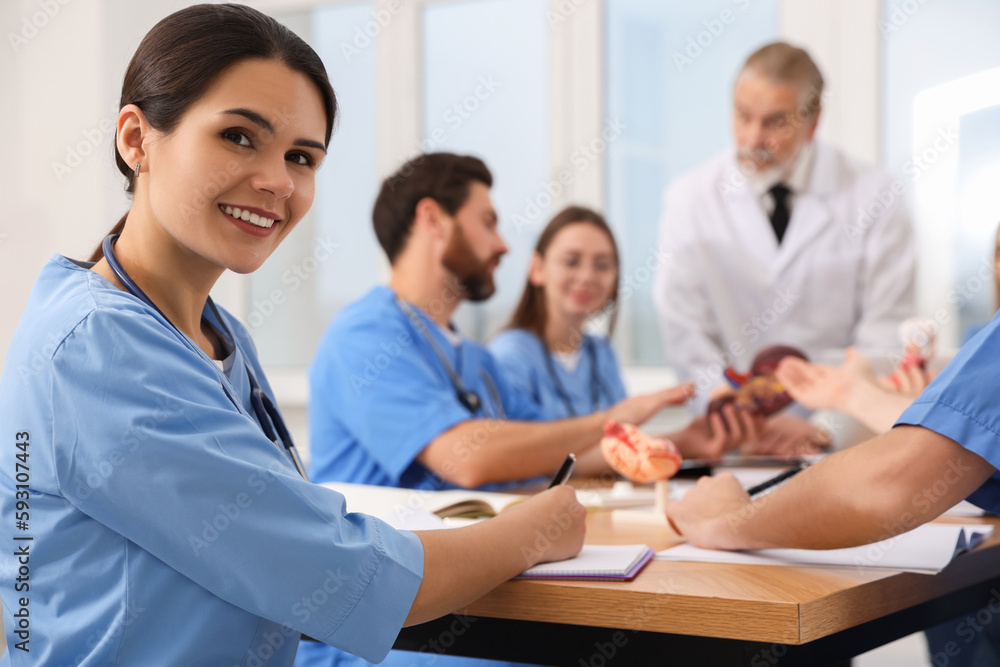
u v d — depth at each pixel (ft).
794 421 5.39
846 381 4.34
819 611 2.06
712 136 8.56
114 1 8.70
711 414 5.07
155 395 1.93
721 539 2.63
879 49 7.95
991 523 3.07
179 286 2.39
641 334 8.89
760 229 7.54
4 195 8.68
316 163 2.42
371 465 4.32
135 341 1.97
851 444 4.88
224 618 2.03
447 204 4.66
